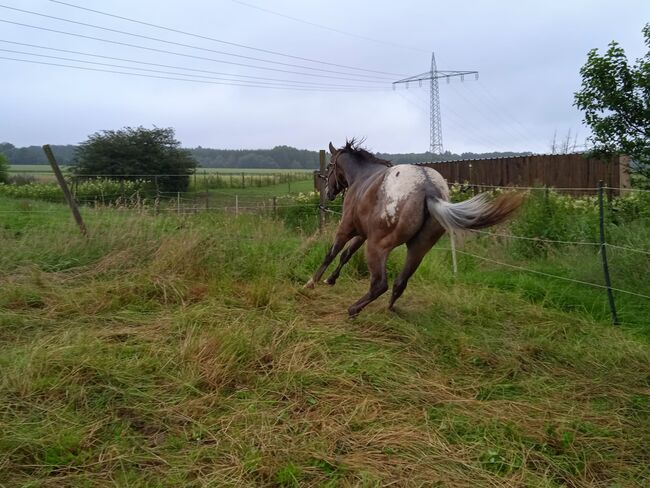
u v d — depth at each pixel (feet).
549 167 36.99
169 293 18.38
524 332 16.26
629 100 25.02
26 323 15.52
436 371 13.66
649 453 10.23
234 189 101.35
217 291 18.63
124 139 96.27
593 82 25.53
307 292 19.61
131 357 13.38
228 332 14.12
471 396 12.40
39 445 9.75
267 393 12.09
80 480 9.03
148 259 21.30
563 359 14.40
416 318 17.11
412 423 11.03
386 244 16.07
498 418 11.27
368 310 18.10
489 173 42.47
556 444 10.41
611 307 17.60
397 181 15.76
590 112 26.50
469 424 11.00
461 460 9.78
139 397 11.61
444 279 22.34
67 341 13.92
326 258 19.25
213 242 22.12
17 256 20.89
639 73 24.34
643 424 11.25
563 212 26.43
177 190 94.17
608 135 25.94
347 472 9.37
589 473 9.66
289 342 14.65
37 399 11.23
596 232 23.50
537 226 25.63
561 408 11.86
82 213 31.12
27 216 30.76
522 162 39.11
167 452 9.87
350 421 10.94
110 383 11.90
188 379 12.34
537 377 13.42
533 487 9.09
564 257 23.34
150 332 15.07
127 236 22.59
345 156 19.47
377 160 18.84
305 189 98.68
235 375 12.59
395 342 15.35
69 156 219.61
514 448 10.23
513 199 14.01
